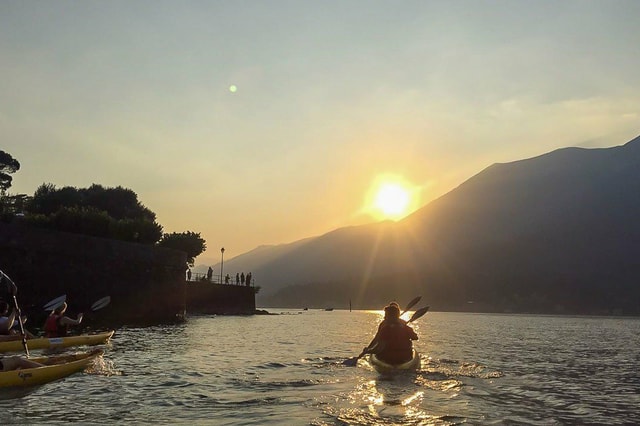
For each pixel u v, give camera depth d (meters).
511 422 7.76
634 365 15.37
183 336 22.53
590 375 13.01
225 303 59.66
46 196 68.19
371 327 39.66
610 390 10.77
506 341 25.47
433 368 13.29
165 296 37.50
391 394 9.59
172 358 14.43
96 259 31.38
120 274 33.19
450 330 38.16
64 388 9.85
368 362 13.89
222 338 22.45
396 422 7.50
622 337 32.31
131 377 11.14
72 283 29.64
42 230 28.02
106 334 18.42
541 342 25.36
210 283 56.66
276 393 9.59
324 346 19.66
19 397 9.07
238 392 9.66
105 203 71.56
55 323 17.20
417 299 15.80
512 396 9.77
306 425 7.27
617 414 8.49
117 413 7.95
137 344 18.14
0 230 25.88
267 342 21.19
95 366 12.12
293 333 28.69
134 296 34.34
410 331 13.55
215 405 8.55
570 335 33.88
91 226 46.09
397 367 12.98
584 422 7.91
